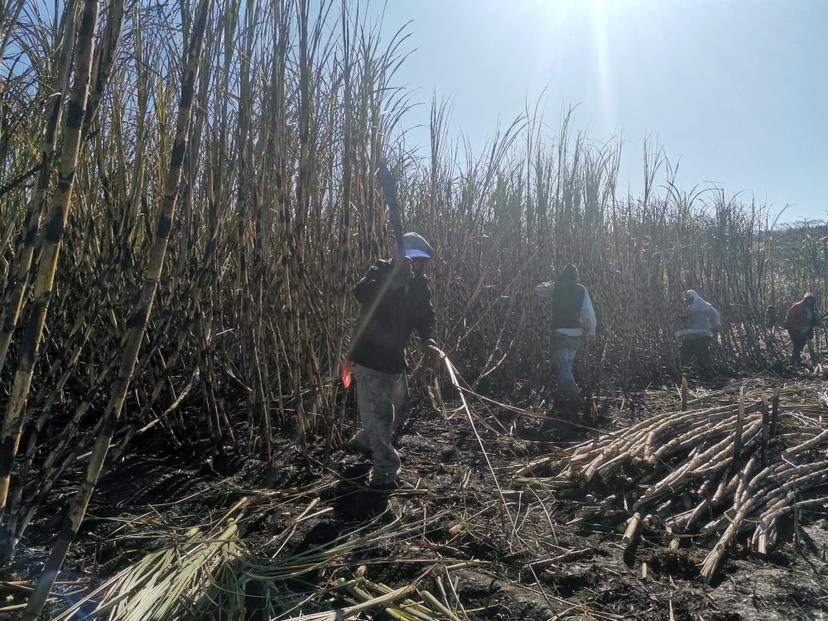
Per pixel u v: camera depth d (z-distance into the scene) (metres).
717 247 10.38
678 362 9.19
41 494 3.16
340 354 4.62
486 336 7.20
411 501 3.91
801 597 3.00
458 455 4.90
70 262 3.77
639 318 8.94
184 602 2.65
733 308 10.54
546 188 7.74
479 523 3.66
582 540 3.54
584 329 6.87
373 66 4.64
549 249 7.82
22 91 3.03
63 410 4.63
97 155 3.53
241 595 2.72
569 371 6.86
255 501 3.82
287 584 2.95
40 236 2.71
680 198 9.66
